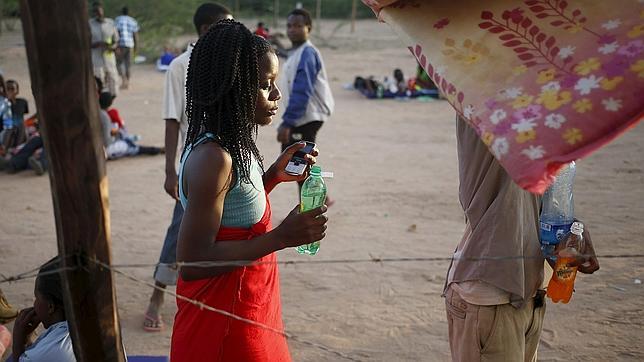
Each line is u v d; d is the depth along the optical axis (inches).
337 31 1209.4
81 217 80.5
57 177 79.0
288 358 117.3
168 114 193.9
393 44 1040.2
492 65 92.7
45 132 77.4
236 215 106.3
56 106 76.2
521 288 117.8
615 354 179.3
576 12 94.3
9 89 410.3
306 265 241.6
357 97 627.5
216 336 107.0
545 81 88.7
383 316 202.8
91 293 83.5
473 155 119.6
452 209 302.8
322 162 389.1
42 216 303.0
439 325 197.2
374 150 418.9
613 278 223.9
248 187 106.5
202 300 106.7
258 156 112.4
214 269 104.3
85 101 77.2
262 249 102.2
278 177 124.6
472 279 118.9
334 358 180.7
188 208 102.8
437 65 95.7
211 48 105.5
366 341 189.0
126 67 682.8
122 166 390.9
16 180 366.6
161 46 885.8
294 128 283.6
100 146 80.1
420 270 235.5
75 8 75.0
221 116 105.5
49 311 132.4
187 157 106.2
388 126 495.2
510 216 117.6
